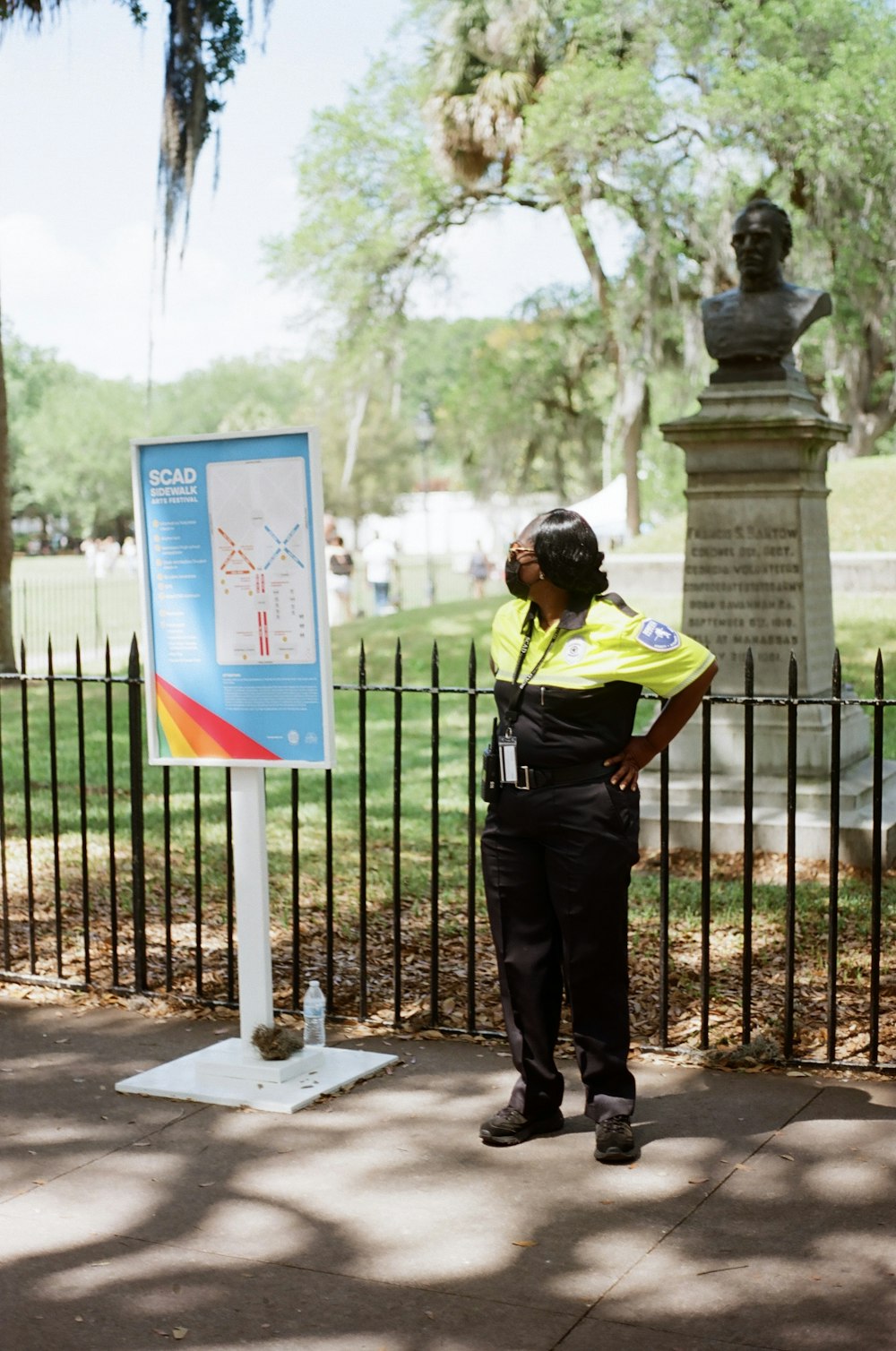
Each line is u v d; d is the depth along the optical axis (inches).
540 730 158.1
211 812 391.2
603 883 158.2
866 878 301.0
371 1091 184.2
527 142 1051.9
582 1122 172.9
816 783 325.7
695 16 1000.9
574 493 1806.1
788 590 334.3
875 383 1256.8
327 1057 194.1
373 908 287.7
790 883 186.5
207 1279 135.6
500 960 166.2
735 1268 135.3
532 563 158.2
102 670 773.9
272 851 344.2
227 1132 171.3
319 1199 152.4
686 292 1166.3
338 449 2427.4
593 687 156.4
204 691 186.9
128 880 312.7
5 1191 155.7
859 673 549.0
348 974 239.1
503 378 1509.6
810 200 1053.2
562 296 1459.2
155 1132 171.8
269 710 183.5
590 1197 151.3
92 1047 203.5
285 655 181.2
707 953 193.8
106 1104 181.3
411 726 545.3
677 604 709.3
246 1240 143.5
